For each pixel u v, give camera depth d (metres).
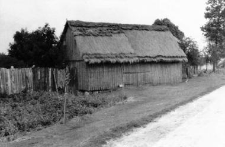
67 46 26.72
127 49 26.23
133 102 18.56
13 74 19.55
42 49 24.30
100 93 24.22
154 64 29.23
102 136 8.93
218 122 10.34
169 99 17.98
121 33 27.95
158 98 19.62
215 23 50.94
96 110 16.66
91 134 9.58
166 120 11.17
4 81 18.92
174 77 31.17
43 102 17.94
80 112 15.81
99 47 24.47
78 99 18.81
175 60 29.95
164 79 30.19
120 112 14.85
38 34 24.88
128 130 9.76
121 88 25.94
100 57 23.62
